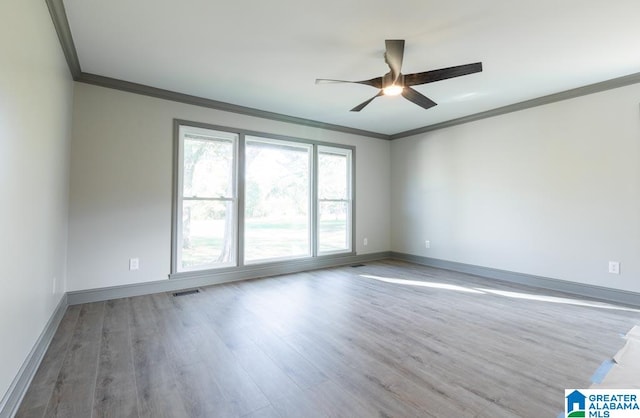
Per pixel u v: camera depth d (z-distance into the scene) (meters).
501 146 4.38
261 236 4.63
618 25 2.40
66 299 3.12
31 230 1.92
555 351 2.25
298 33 2.54
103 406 1.63
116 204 3.46
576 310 3.11
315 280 4.35
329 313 3.04
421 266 5.33
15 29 1.57
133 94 3.57
